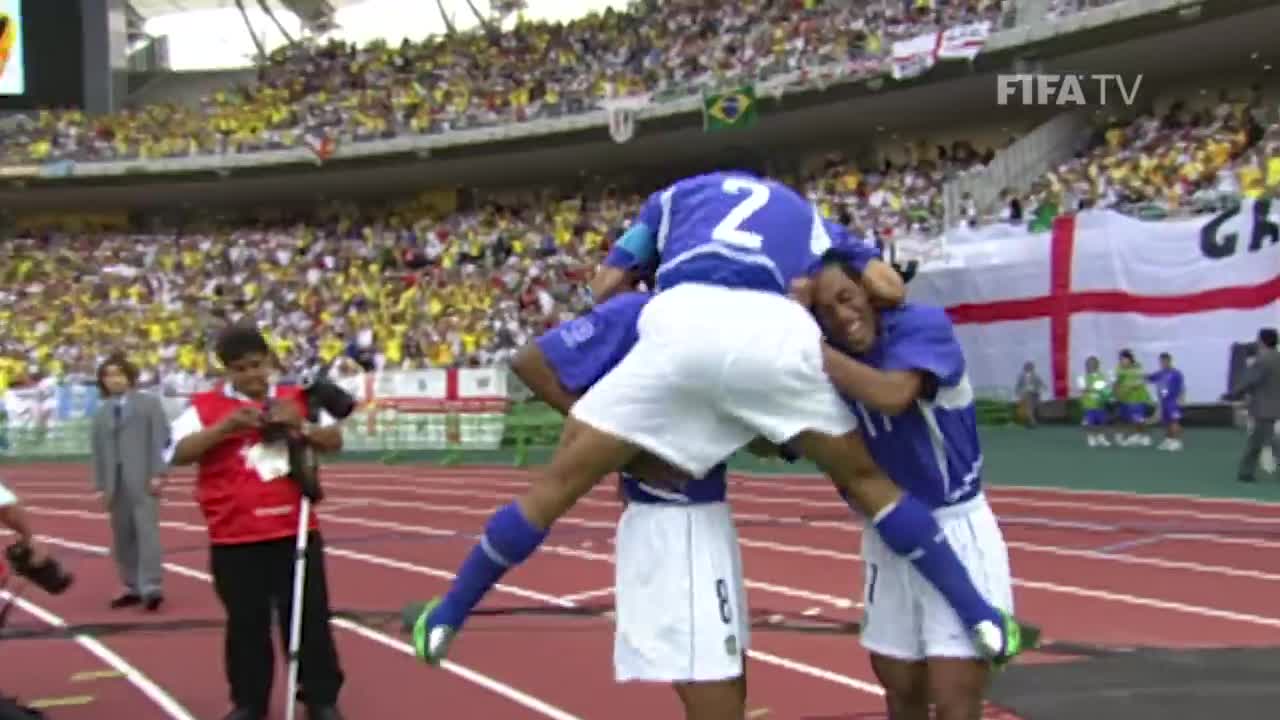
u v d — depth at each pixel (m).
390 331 32.22
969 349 23.83
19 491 20.28
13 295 37.41
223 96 43.41
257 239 40.19
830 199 31.48
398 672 6.88
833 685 6.40
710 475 3.48
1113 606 8.31
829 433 3.35
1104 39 25.41
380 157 37.47
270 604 5.74
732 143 34.91
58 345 34.28
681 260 3.38
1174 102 28.73
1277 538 10.84
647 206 3.69
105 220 43.81
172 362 32.47
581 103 34.22
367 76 41.81
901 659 3.89
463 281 34.31
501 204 40.72
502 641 7.61
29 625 8.38
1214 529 11.46
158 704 6.34
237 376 5.73
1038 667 6.59
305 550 5.70
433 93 39.41
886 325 3.70
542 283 32.91
